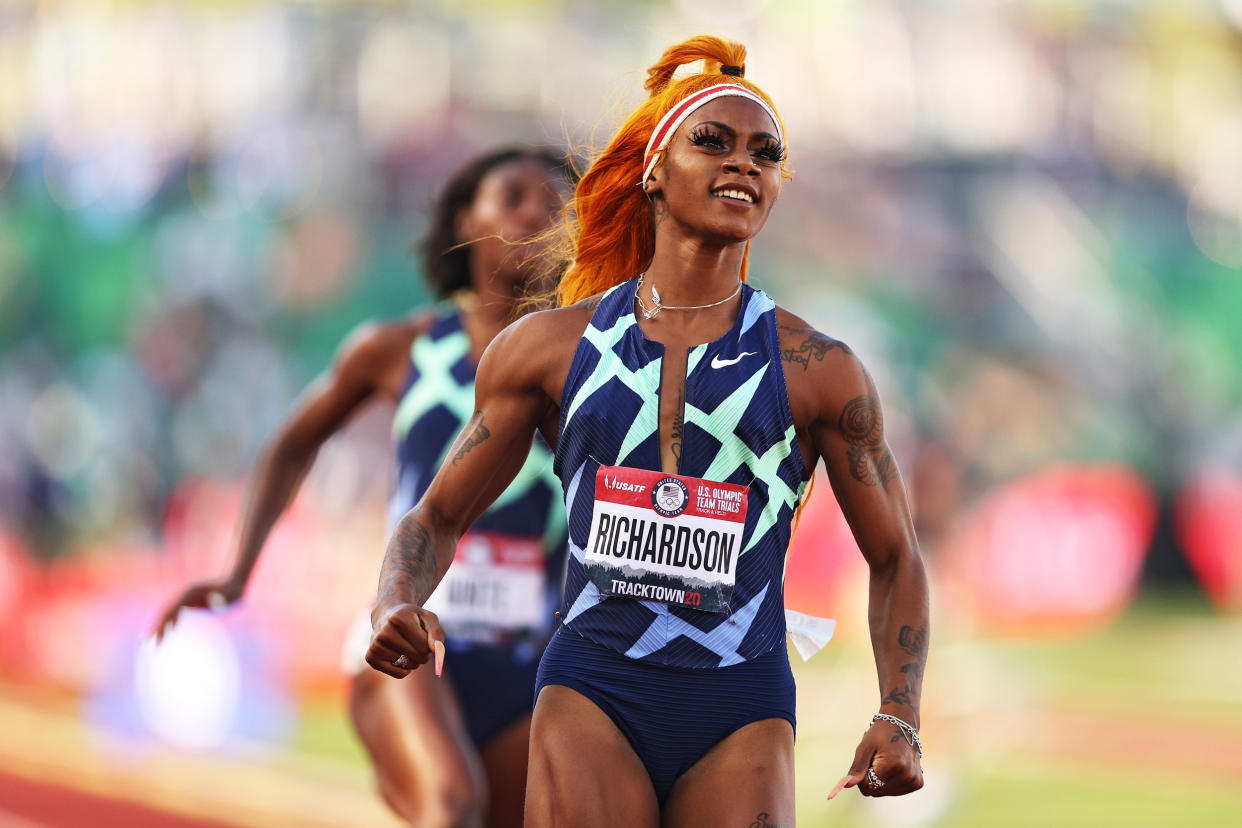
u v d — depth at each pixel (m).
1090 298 81.94
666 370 9.01
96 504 71.94
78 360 78.12
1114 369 78.81
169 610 14.62
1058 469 74.19
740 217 8.98
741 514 8.89
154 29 86.81
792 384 9.01
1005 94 90.19
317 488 62.88
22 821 24.97
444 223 15.42
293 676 39.28
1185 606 65.06
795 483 9.16
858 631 45.00
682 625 8.88
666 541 8.84
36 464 72.62
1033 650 50.81
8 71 89.44
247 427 73.75
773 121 9.21
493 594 14.00
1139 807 26.91
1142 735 34.34
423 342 14.95
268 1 85.19
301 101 83.25
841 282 81.94
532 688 14.00
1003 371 79.00
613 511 8.88
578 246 10.26
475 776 13.06
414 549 9.19
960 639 44.00
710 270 9.18
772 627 9.11
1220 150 94.31
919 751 8.69
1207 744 33.31
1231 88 96.44
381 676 13.65
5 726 33.84
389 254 78.94
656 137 9.23
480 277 14.91
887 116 89.81
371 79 83.38
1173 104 95.00
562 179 14.98
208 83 85.56
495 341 9.46
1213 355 82.00
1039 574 58.84
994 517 60.88
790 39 91.56
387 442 64.38
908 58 90.44
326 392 15.45
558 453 9.31
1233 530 66.75
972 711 34.03
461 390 14.62
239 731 33.44
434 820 12.70
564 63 86.25
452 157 82.06
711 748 8.93
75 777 28.50
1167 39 96.56
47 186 85.69
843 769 29.12
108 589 50.56
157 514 72.31
